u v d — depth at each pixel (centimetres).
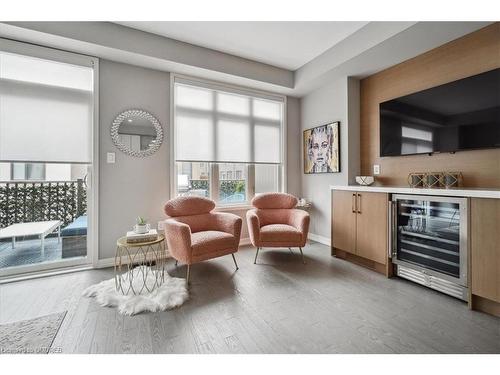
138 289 216
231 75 334
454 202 201
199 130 348
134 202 303
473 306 191
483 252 183
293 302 202
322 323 172
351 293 218
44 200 276
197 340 154
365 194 280
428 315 182
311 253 336
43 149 259
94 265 279
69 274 261
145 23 263
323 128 379
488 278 180
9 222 262
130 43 270
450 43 250
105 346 148
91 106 280
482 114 219
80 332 161
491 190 188
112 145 290
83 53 272
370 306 196
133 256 300
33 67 255
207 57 315
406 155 285
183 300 202
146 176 310
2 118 244
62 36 239
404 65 294
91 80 280
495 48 218
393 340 154
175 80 326
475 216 188
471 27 224
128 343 151
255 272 266
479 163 230
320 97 386
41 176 273
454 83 238
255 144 395
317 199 399
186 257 238
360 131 350
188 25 268
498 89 209
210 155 356
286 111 420
